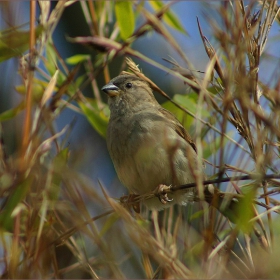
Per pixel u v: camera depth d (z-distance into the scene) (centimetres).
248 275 710
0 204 754
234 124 791
